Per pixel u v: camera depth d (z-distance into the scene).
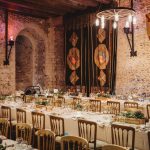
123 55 10.42
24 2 10.70
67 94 11.36
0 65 10.91
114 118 5.85
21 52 12.93
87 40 11.88
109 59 10.98
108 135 5.24
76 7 11.43
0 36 10.88
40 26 12.64
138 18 9.94
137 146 4.82
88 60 11.84
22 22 11.84
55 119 5.85
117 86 10.64
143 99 9.17
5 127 5.28
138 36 9.94
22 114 7.04
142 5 9.84
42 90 12.42
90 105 7.98
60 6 11.26
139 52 9.92
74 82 12.41
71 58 12.59
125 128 4.60
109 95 10.14
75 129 5.86
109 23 10.95
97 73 11.48
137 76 9.99
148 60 9.67
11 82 11.27
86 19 11.89
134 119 5.49
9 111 7.60
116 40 10.64
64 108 7.79
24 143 4.11
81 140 3.68
